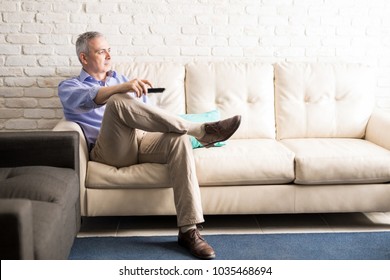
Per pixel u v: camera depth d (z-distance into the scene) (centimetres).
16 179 202
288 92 315
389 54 346
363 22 342
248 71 314
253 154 261
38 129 344
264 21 339
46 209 180
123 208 258
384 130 290
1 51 332
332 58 345
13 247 147
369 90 320
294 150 272
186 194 238
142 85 249
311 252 237
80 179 252
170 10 334
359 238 255
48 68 336
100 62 286
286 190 263
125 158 258
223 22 338
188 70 313
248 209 263
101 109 281
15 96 338
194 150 267
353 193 265
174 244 247
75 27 332
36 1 327
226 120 244
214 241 250
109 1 330
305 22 340
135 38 335
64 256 197
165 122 243
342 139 306
